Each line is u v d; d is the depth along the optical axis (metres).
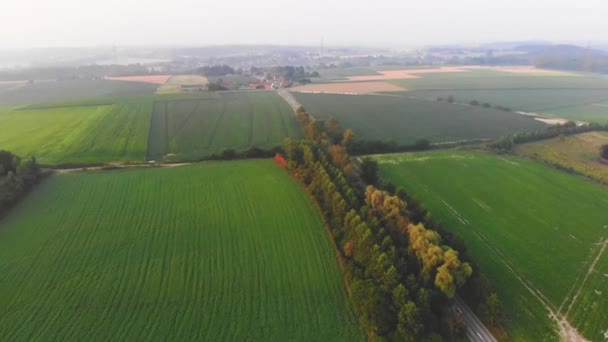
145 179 79.94
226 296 45.94
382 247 49.66
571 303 46.75
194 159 94.44
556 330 42.59
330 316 43.03
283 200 70.31
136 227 61.16
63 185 76.75
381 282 45.19
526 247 58.31
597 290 49.03
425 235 49.28
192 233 59.59
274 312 43.50
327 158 81.00
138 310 43.56
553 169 89.69
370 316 40.81
